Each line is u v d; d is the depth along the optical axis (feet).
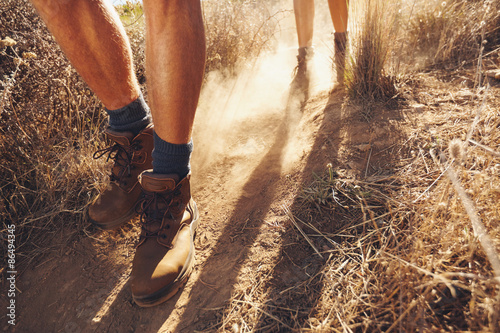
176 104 3.71
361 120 5.78
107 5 4.22
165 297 3.99
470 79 6.14
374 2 5.98
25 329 4.13
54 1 3.74
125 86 4.55
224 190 5.59
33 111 6.00
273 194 5.15
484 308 2.79
